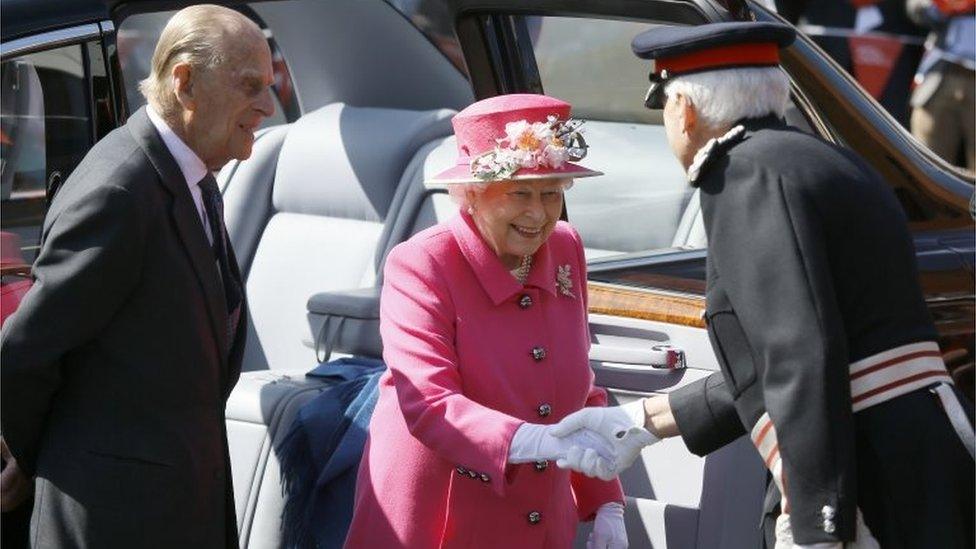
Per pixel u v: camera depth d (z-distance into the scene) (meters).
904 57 29.52
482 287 12.49
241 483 15.04
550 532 12.75
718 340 11.60
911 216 16.55
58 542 11.92
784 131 11.68
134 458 11.91
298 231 19.28
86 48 13.41
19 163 13.12
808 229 11.16
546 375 12.59
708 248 11.70
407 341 12.27
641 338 14.44
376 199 18.83
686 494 14.02
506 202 12.18
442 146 18.38
